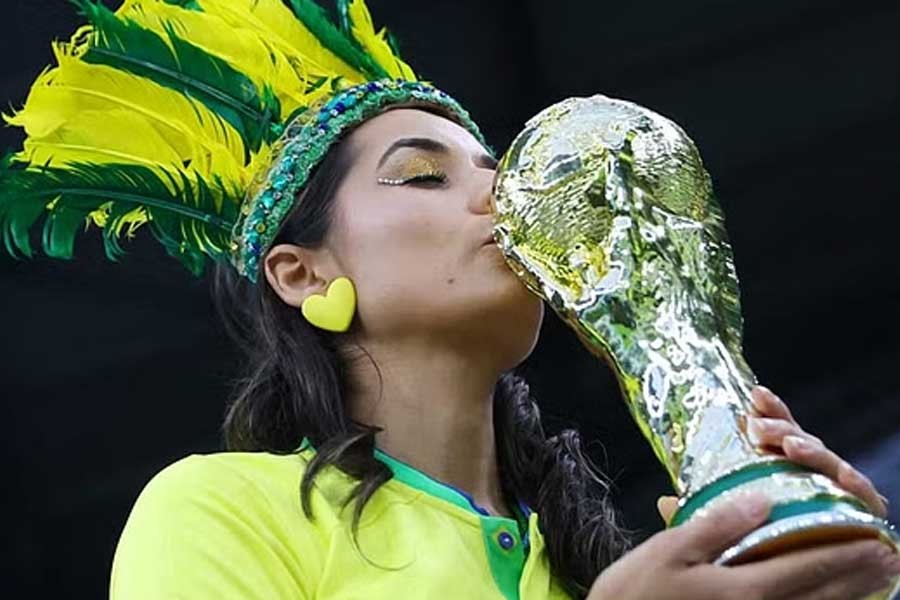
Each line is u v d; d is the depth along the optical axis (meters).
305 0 3.25
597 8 6.56
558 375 6.37
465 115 2.95
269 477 2.34
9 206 3.03
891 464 6.44
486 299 2.51
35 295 6.48
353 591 2.20
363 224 2.64
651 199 2.18
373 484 2.34
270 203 2.79
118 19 3.10
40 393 6.89
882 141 6.81
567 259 2.20
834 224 7.03
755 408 1.93
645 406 1.99
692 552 1.71
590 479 2.83
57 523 7.26
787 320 7.14
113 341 6.75
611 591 1.72
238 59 3.16
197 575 2.14
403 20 6.44
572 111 2.34
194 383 6.97
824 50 6.66
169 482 2.29
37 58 5.71
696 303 2.07
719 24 6.61
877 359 7.12
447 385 2.56
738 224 7.03
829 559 1.68
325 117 2.80
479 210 2.60
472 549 2.35
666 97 6.80
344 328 2.61
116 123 3.08
